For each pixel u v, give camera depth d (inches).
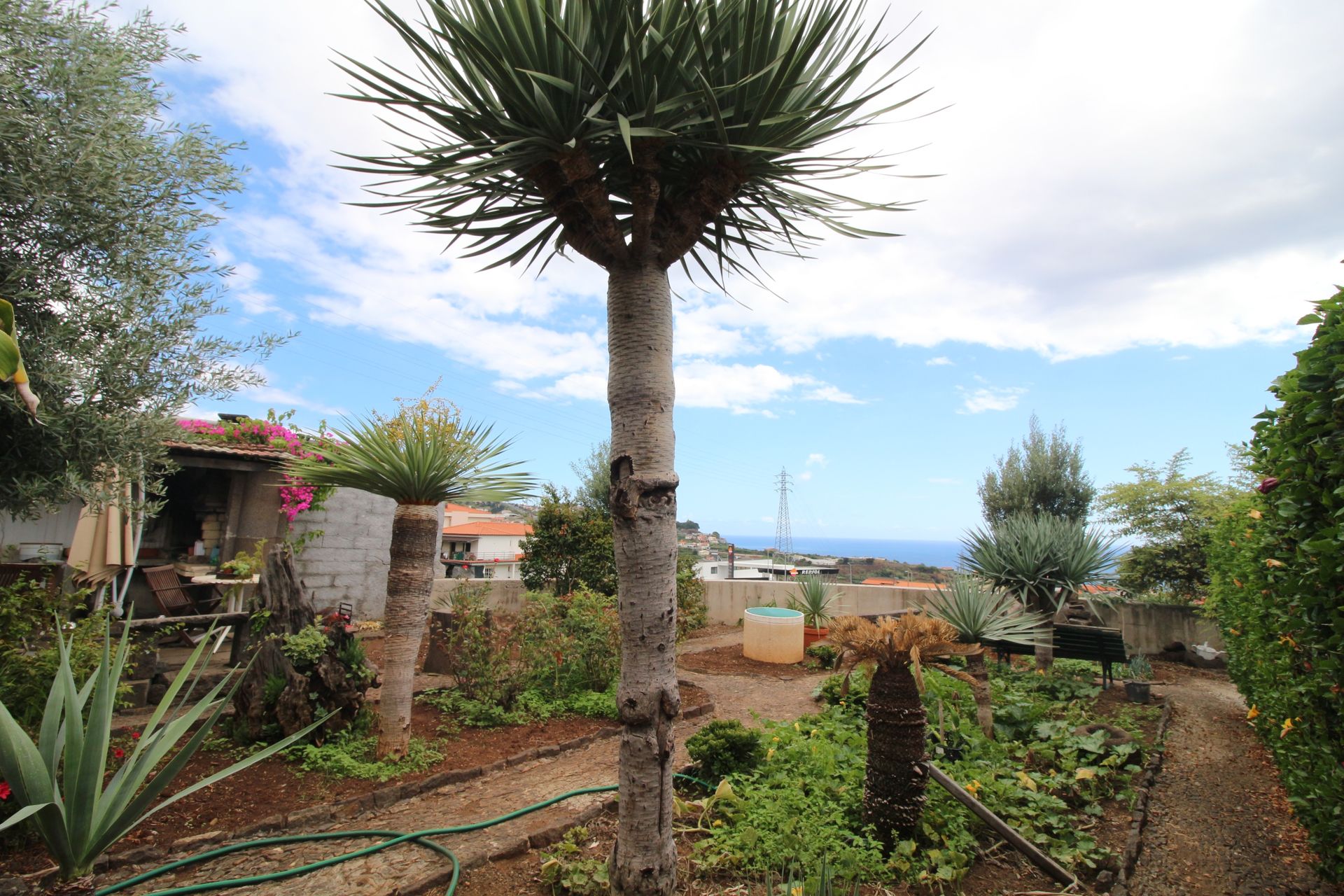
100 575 243.6
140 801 101.4
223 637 193.0
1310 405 104.7
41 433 143.7
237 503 363.3
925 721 146.0
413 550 184.5
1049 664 321.4
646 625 98.5
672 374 105.7
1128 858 141.3
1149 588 458.3
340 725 187.0
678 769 173.8
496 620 264.4
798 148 101.9
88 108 146.3
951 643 148.4
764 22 90.4
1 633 156.7
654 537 99.0
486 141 94.7
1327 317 103.5
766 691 301.4
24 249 143.4
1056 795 173.3
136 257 155.3
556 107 93.2
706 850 134.1
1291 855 147.3
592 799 163.5
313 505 349.4
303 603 197.6
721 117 92.2
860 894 123.3
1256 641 177.8
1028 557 343.9
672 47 91.6
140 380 159.0
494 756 191.9
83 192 143.5
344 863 129.0
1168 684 336.2
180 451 311.1
